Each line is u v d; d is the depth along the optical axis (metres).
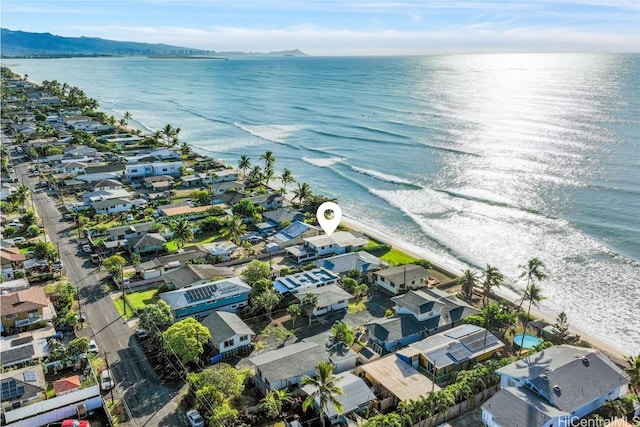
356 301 82.44
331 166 173.38
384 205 135.12
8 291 80.88
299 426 52.25
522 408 51.00
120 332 71.75
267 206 130.25
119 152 185.62
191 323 65.12
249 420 53.81
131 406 56.53
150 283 87.81
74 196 138.75
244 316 76.56
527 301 84.06
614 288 87.81
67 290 79.56
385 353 67.25
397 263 96.88
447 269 94.25
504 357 65.44
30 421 52.72
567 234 109.00
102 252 100.12
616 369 57.53
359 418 52.94
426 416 52.38
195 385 57.16
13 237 107.88
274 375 58.12
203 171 165.38
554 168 152.62
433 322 71.69
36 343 67.06
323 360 61.50
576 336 70.50
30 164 171.50
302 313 77.44
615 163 151.88
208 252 97.62
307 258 98.88
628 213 116.19
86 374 61.53
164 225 111.94
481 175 152.88
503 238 110.06
